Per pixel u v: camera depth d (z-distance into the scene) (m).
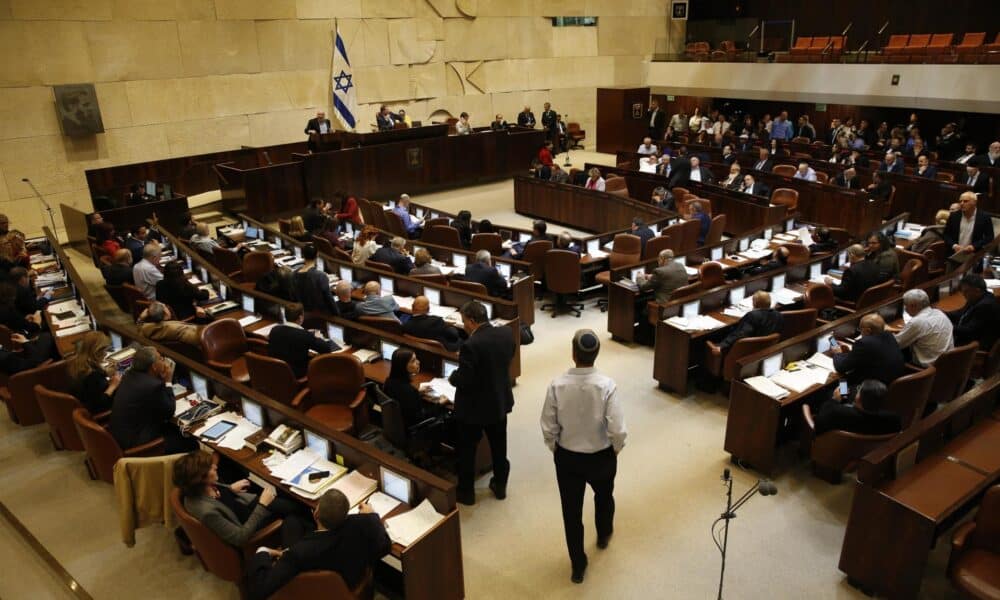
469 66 19.33
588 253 9.65
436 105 18.97
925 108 15.60
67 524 5.14
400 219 11.52
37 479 5.72
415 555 3.69
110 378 5.77
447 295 7.23
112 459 4.79
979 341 6.25
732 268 8.80
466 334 6.74
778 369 5.68
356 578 3.46
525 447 5.97
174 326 6.25
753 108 21.33
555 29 20.72
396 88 18.02
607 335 8.37
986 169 12.15
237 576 3.95
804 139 17.19
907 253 8.42
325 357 5.43
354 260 9.20
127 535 4.28
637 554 4.64
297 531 3.91
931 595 4.17
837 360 5.41
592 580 4.42
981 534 3.77
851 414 4.86
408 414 4.99
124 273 8.45
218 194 14.75
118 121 13.80
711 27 22.03
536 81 20.80
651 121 20.02
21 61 12.52
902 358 5.27
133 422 4.84
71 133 13.12
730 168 14.32
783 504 5.11
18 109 12.64
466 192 16.44
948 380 5.64
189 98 14.66
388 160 14.86
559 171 14.10
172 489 4.21
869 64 16.11
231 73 15.15
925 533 3.80
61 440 5.55
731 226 12.77
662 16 22.91
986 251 8.10
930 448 4.42
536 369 7.45
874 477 4.02
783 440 5.78
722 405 6.60
